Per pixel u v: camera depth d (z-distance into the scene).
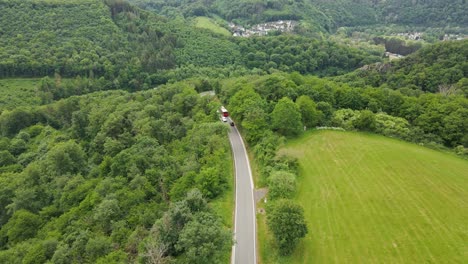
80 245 49.47
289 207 45.00
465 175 62.25
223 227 45.75
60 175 77.44
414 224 49.59
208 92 126.94
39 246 52.03
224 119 92.19
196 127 79.00
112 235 49.75
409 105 88.75
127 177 67.75
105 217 53.78
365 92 96.31
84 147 94.31
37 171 78.62
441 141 77.69
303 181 62.38
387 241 46.66
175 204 47.72
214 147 68.94
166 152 73.69
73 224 56.81
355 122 83.00
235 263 44.47
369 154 70.62
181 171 64.56
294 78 106.19
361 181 61.31
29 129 113.94
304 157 70.50
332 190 59.12
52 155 80.44
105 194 62.66
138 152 72.81
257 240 48.72
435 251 44.31
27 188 73.31
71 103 124.19
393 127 80.94
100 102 122.38
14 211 68.75
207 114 90.25
